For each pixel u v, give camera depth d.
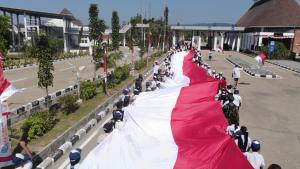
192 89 7.65
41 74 13.65
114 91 18.45
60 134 10.62
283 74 28.86
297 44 43.50
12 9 46.53
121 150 4.98
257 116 14.10
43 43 13.41
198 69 12.26
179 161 4.47
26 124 10.41
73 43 65.94
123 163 4.66
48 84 13.94
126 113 6.88
